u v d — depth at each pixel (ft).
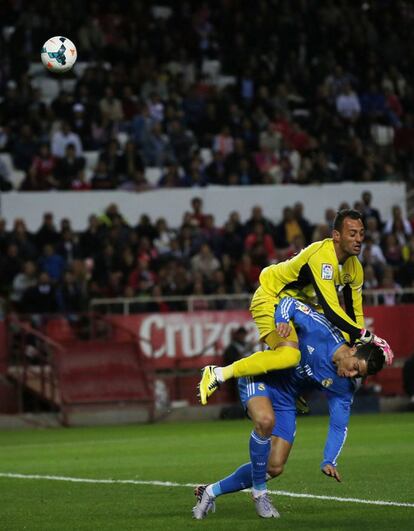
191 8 344.28
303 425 204.85
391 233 273.95
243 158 292.40
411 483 117.19
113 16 325.21
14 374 234.99
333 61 330.95
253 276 255.29
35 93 294.87
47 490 119.14
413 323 257.96
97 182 279.28
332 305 90.74
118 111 297.94
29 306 240.12
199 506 93.86
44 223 256.11
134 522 93.15
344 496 107.55
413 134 313.53
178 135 294.87
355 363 89.15
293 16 339.57
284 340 91.45
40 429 222.89
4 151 290.76
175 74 314.96
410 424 201.87
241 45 330.13
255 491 92.89
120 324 243.19
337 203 294.46
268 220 277.23
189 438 186.60
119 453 162.50
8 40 314.96
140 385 237.86
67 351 235.61
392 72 335.88
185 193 284.00
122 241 255.50
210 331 247.09
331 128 310.65
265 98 313.53
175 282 250.37
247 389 92.22
